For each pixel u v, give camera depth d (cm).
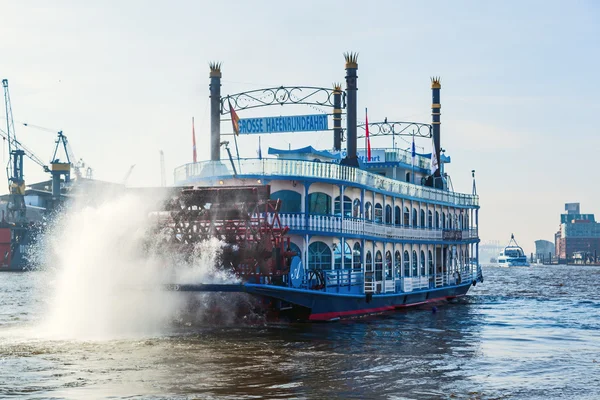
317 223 4088
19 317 4697
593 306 5944
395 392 2520
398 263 5044
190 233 3812
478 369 2933
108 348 3184
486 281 11694
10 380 2603
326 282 4072
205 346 3250
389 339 3616
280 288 3653
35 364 2858
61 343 3300
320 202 4231
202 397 2403
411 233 5178
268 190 3744
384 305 4803
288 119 5022
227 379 2638
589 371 2923
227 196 3781
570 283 10862
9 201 17338
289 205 4150
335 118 5769
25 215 17300
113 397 2392
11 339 3406
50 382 2573
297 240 4103
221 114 5144
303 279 3916
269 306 3856
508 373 2869
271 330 3731
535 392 2569
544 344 3634
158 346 3238
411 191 5134
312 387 2558
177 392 2456
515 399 2473
